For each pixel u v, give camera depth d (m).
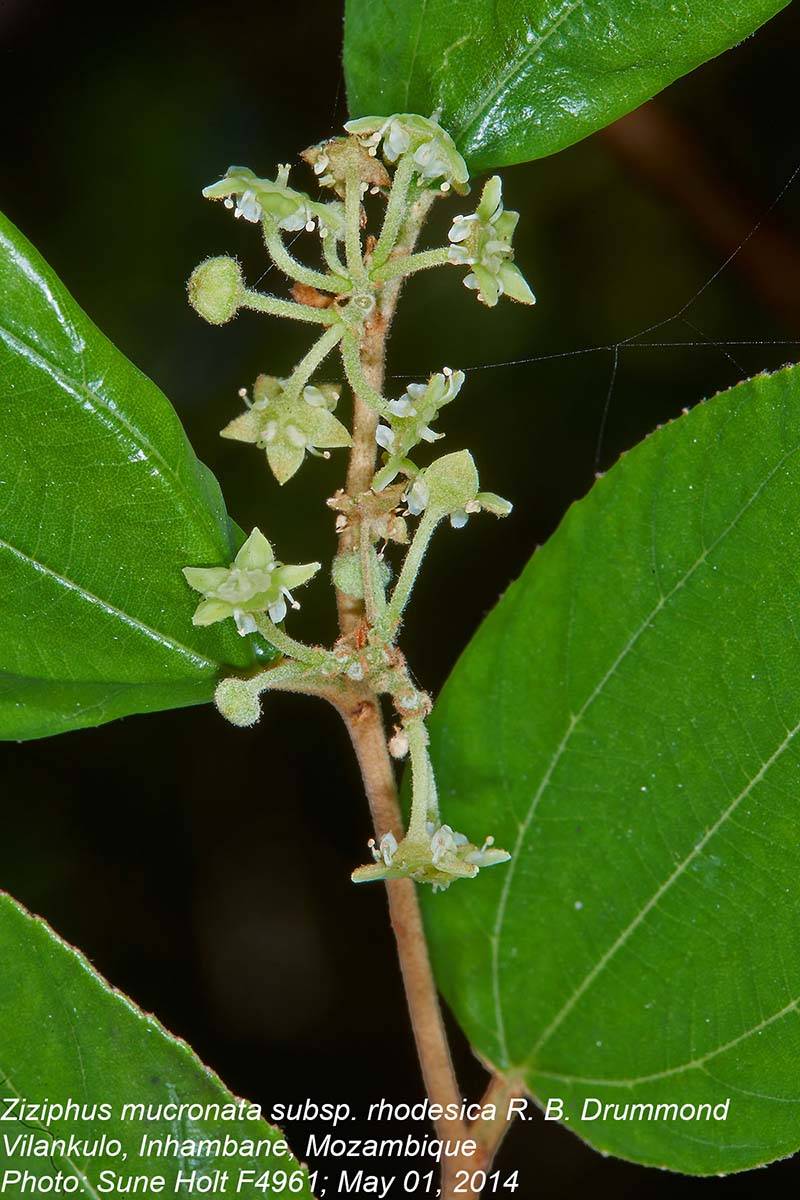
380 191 0.23
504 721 0.24
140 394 0.23
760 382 0.23
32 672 0.23
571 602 0.24
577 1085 0.24
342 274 0.23
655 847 0.24
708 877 0.24
